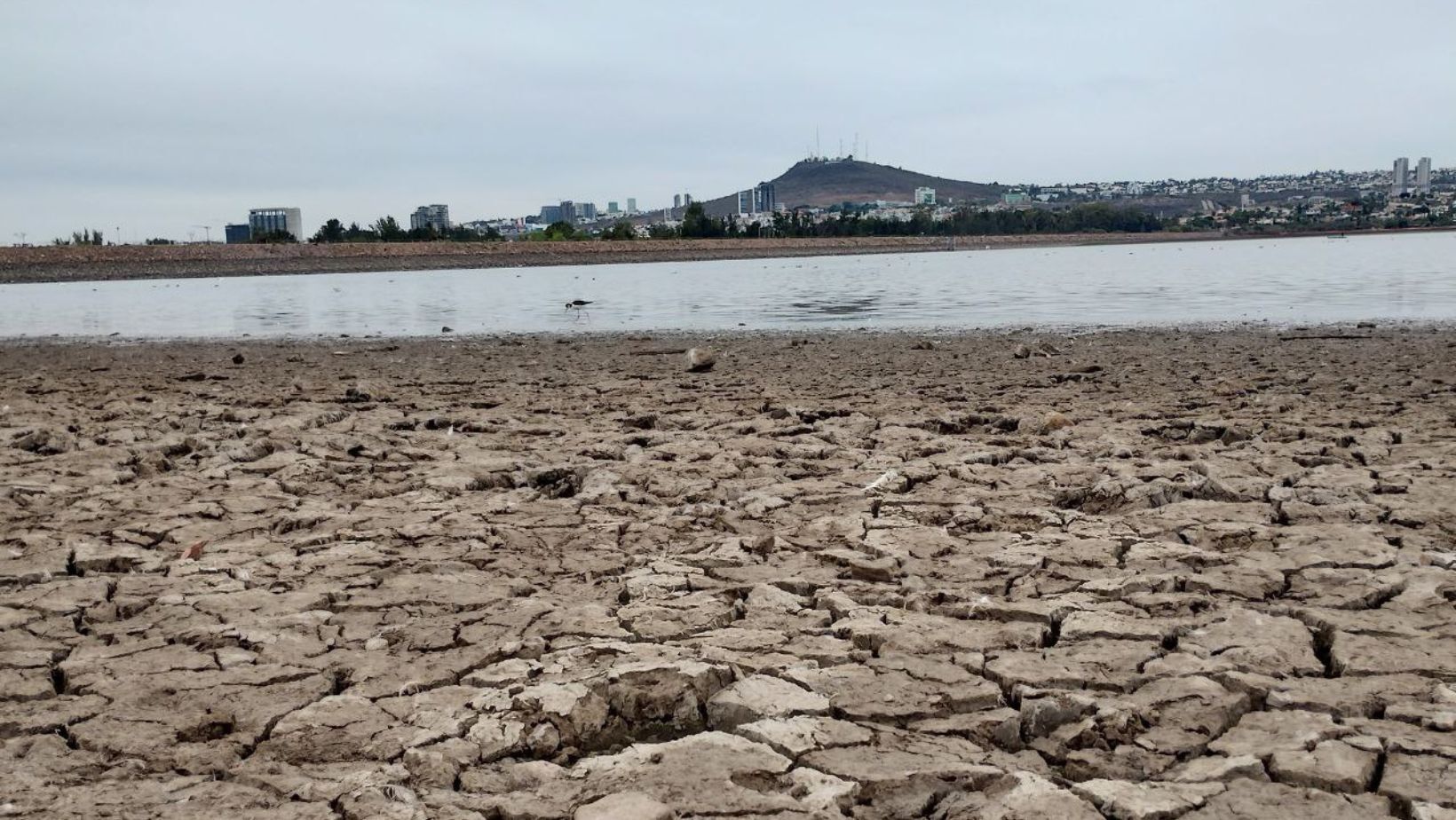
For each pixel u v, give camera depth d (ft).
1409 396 32.65
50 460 25.76
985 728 10.81
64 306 114.83
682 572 16.21
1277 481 20.83
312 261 231.09
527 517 19.88
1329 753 9.87
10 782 10.11
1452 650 12.34
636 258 273.54
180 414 32.91
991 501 20.13
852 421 29.22
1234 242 419.33
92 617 14.89
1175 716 10.89
